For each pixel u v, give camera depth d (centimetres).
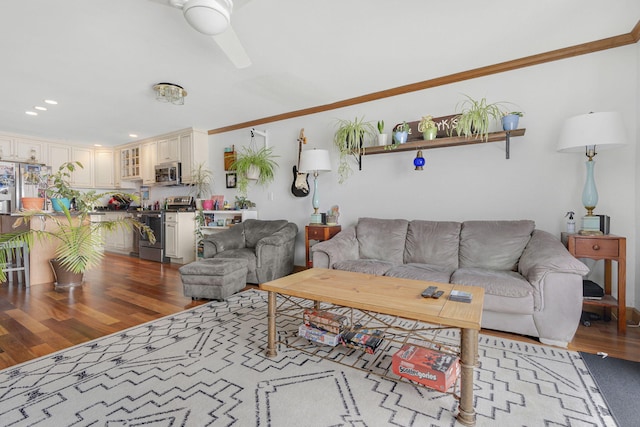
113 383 159
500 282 209
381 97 348
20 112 406
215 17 149
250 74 298
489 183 298
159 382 160
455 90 309
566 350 193
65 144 588
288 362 181
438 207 323
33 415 134
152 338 214
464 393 130
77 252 307
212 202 494
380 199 356
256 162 425
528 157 280
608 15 212
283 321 248
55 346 202
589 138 211
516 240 257
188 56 259
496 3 198
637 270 239
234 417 133
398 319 249
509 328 212
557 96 267
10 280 369
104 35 226
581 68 258
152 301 299
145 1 187
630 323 237
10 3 188
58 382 159
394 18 212
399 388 154
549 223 273
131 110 404
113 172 652
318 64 279
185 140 508
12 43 235
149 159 571
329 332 191
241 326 236
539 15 211
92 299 304
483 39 241
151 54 255
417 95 329
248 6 196
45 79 303
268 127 442
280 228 391
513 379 162
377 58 270
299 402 143
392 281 199
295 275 216
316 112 397
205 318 253
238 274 318
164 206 577
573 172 264
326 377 165
